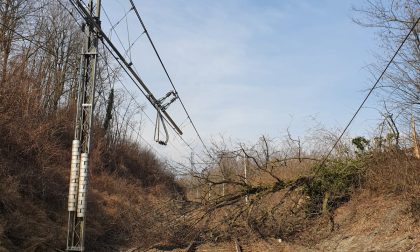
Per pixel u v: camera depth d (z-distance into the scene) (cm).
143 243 1919
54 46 3481
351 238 1539
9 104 2291
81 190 1493
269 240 1830
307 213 1903
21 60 2634
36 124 2473
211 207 1959
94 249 1928
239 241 1862
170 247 1888
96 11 1548
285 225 1856
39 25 3303
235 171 2066
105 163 3741
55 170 2255
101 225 2241
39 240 1549
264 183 2041
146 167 4584
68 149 2916
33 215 1738
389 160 1712
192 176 1988
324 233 1730
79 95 1550
